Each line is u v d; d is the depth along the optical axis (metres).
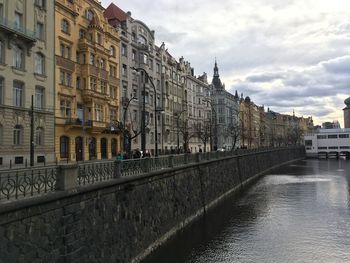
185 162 28.73
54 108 39.25
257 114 151.62
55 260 11.93
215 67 112.81
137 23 57.44
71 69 42.38
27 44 35.47
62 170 12.49
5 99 32.78
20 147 34.22
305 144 139.12
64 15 41.41
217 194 38.06
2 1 32.75
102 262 14.88
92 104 44.66
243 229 25.97
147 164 20.91
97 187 14.50
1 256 9.66
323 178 59.59
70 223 12.73
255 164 66.06
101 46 46.69
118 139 51.56
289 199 38.53
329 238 23.61
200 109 86.25
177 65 73.69
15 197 10.57
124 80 53.44
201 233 24.88
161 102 64.69
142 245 19.16
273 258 19.91
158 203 21.95
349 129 141.62
